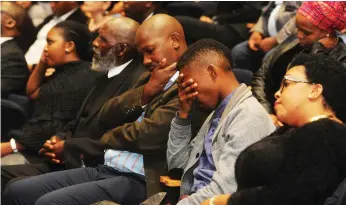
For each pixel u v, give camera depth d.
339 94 2.55
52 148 4.05
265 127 2.88
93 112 4.09
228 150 2.85
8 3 5.76
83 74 4.61
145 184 3.62
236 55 5.34
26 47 5.96
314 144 2.35
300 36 3.83
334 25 3.72
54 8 6.14
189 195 3.02
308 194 2.34
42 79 5.18
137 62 4.11
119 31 4.12
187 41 5.09
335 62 2.60
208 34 5.16
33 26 5.98
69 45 4.83
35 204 3.61
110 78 4.17
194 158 3.13
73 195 3.56
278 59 4.05
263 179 2.41
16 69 5.41
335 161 2.34
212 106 3.06
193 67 3.04
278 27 5.14
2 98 5.34
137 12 5.37
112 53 4.14
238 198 2.44
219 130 2.98
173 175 3.36
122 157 3.62
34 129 4.54
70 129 4.40
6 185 4.17
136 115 3.70
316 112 2.56
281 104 2.62
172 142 3.24
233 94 3.01
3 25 5.64
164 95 3.52
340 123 2.42
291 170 2.36
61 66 4.72
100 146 3.82
